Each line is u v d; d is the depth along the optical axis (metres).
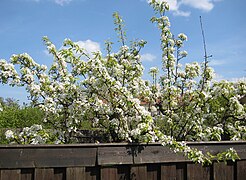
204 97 3.82
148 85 4.18
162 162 2.26
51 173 2.07
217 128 3.50
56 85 3.44
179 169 2.30
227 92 3.79
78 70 3.32
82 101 3.21
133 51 4.02
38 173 2.05
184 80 4.16
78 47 3.38
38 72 3.55
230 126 3.74
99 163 2.12
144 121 2.99
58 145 2.09
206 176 2.35
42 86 3.44
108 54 3.81
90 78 3.19
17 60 3.45
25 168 2.04
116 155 2.17
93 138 3.38
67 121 3.34
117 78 3.62
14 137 3.18
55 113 3.32
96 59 3.17
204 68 4.11
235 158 2.31
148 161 2.22
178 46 4.18
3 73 3.21
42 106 3.26
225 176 2.37
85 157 2.12
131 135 2.86
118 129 3.13
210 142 2.40
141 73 3.74
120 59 3.89
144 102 4.08
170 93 3.92
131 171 2.19
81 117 3.26
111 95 3.18
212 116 3.84
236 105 3.70
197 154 2.25
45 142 3.11
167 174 2.27
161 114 3.88
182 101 4.02
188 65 4.16
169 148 2.29
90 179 2.12
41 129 3.22
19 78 3.30
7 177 2.02
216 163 2.37
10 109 6.98
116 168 2.17
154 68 4.18
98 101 3.16
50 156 2.07
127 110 3.16
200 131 3.63
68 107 3.29
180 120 3.81
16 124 6.43
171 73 4.12
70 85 3.30
